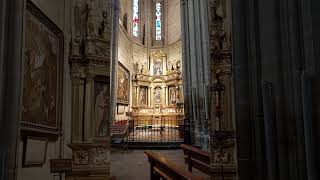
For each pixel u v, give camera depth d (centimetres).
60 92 690
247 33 327
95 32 775
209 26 836
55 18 668
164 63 2873
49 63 630
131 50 2752
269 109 282
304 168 252
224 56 803
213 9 830
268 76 292
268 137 279
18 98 417
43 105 593
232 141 766
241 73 326
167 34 2991
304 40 251
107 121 779
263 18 300
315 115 237
